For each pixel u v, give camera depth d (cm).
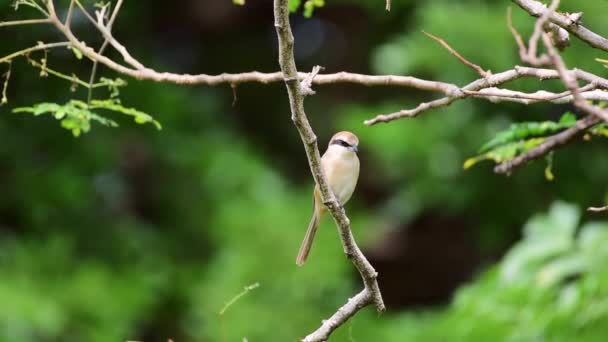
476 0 1368
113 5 1131
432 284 1677
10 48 1355
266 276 1368
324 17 1717
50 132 1446
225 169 1483
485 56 1302
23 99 1415
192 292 1416
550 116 1380
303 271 1368
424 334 1341
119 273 1428
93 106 510
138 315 1382
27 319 1267
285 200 1454
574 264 698
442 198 1439
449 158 1404
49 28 1368
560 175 1436
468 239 1669
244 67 1714
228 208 1436
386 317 1397
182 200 1499
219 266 1395
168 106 1501
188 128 1533
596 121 489
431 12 1327
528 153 526
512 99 462
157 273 1433
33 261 1364
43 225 1438
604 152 1431
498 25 1311
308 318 1351
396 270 1677
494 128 1394
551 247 713
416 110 475
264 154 1581
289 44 416
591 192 1435
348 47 1697
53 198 1441
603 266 696
